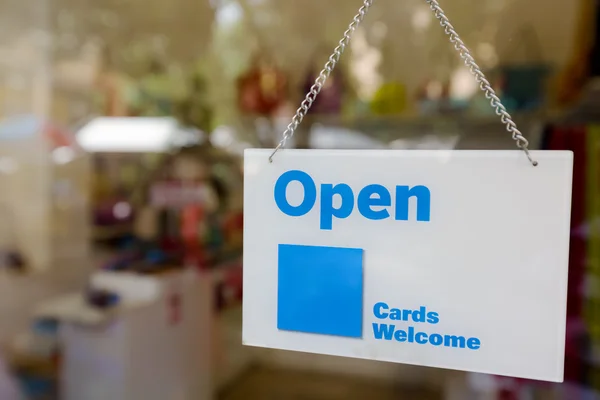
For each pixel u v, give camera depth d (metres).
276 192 0.36
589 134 0.99
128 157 1.58
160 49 1.76
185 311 1.19
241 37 1.78
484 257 0.33
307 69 1.67
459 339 0.33
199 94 1.75
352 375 1.10
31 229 1.42
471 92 1.38
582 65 1.24
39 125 1.48
